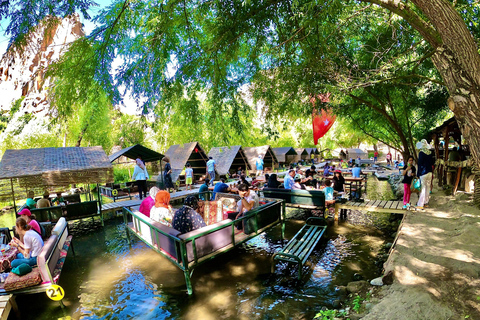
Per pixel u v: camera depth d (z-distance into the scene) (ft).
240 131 13.87
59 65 9.34
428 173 23.57
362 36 25.45
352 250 20.34
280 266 18.28
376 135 55.77
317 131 23.73
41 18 8.45
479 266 12.28
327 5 12.00
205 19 12.48
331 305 13.29
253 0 12.30
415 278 12.45
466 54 7.38
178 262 15.10
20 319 13.96
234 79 14.46
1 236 20.62
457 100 7.51
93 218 33.32
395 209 24.34
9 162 28.07
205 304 14.21
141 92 11.85
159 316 13.43
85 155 32.04
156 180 48.91
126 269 19.16
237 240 18.37
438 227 18.65
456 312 9.70
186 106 12.86
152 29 10.95
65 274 18.95
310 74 17.20
